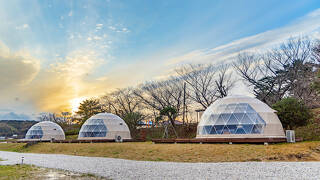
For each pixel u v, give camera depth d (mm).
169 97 48375
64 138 46938
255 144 20984
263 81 42031
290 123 24734
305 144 18172
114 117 39000
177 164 14703
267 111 24281
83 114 61000
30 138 43844
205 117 26297
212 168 12789
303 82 36406
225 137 22906
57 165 15789
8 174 12359
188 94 47375
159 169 12977
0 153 28453
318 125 28188
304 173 10734
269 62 41750
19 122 100062
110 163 16078
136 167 13914
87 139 35531
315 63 37406
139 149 21516
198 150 18641
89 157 20453
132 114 47531
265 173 11000
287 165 12828
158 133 46281
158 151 19750
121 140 34906
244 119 23562
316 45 37688
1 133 92812
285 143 20594
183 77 47688
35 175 11945
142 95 51625
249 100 25672
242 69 43344
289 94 40781
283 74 40438
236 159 15672
